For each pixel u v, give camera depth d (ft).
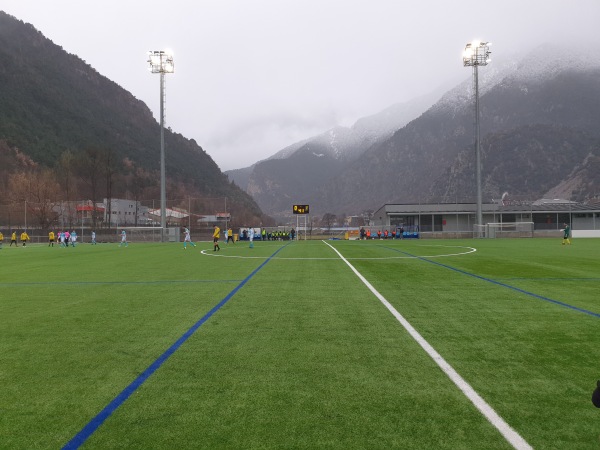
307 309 24.00
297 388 12.46
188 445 9.34
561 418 10.45
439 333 18.52
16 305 26.21
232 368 14.25
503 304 25.13
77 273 44.14
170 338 18.16
